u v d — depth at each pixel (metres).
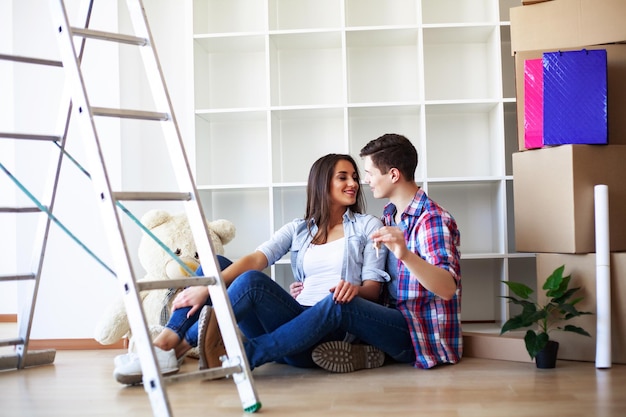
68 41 1.92
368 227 2.66
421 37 3.40
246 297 2.32
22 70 3.26
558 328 2.54
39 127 3.26
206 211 3.63
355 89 3.72
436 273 2.31
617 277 2.57
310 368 2.54
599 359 2.49
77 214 3.27
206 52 3.74
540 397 2.05
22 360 2.70
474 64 3.69
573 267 2.65
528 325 2.51
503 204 3.35
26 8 3.28
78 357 2.99
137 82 3.59
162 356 2.31
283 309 2.38
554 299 2.52
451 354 2.57
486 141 3.70
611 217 2.63
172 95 3.71
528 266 3.55
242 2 3.75
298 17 3.72
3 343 2.67
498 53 3.39
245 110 3.44
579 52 2.66
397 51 3.71
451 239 2.47
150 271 3.10
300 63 3.74
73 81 1.91
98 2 3.35
